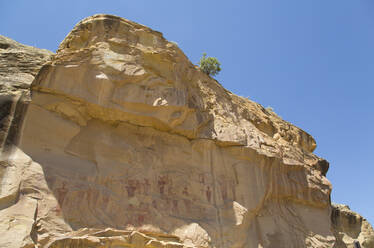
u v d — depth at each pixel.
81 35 15.05
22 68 14.34
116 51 14.95
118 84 14.29
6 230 9.70
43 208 10.95
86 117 13.89
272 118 22.69
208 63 23.78
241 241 14.53
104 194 12.51
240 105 20.30
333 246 18.25
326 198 19.88
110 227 11.91
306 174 19.80
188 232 13.24
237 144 16.91
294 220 17.91
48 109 12.95
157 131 15.38
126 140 14.50
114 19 15.89
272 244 16.00
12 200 10.55
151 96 14.70
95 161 13.24
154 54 15.84
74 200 11.75
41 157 11.98
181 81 16.58
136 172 13.86
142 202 13.24
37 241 10.12
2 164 11.05
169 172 14.72
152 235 12.62
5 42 16.31
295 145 22.14
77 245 10.44
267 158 17.58
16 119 12.09
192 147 15.94
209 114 17.16
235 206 15.11
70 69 13.44
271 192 17.41
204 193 14.98
